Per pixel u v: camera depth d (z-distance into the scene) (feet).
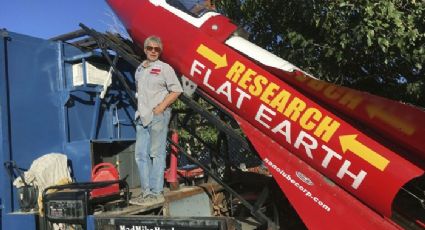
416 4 17.25
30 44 16.24
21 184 15.03
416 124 10.76
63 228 14.08
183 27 15.11
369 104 11.38
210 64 14.23
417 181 12.59
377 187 11.58
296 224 15.06
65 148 16.90
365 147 11.83
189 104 14.67
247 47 14.17
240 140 13.89
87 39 18.76
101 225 12.55
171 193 15.11
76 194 12.96
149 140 14.73
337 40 18.70
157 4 16.02
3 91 15.14
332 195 12.26
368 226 11.71
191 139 23.53
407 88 19.03
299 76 12.39
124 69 19.34
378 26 17.07
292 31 20.49
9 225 14.85
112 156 18.85
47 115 16.60
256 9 21.50
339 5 17.53
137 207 13.76
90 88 17.51
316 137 12.40
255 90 13.39
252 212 13.20
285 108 12.91
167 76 14.33
